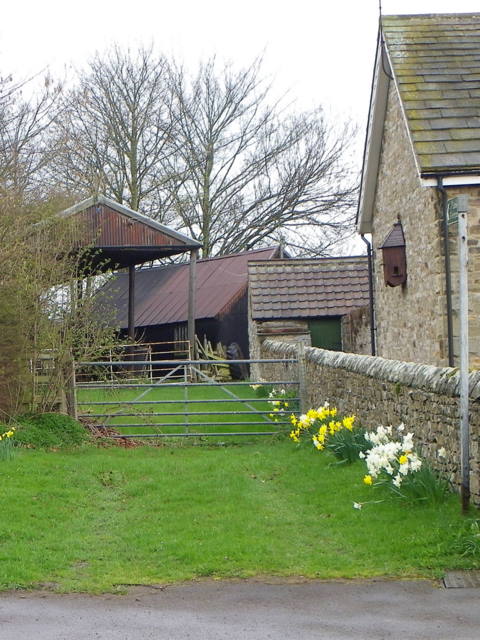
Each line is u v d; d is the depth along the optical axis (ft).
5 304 41.37
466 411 24.63
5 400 42.55
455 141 42.98
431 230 44.39
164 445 44.65
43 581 21.29
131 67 121.29
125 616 18.67
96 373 50.62
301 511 28.25
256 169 130.72
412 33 51.42
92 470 35.78
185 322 94.63
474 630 17.24
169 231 83.15
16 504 28.71
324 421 42.32
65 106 99.45
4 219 42.04
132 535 25.52
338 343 82.23
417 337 49.06
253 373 83.25
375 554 22.80
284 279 83.92
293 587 20.57
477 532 22.85
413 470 27.32
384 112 55.26
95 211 80.84
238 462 37.86
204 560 22.70
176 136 125.18
